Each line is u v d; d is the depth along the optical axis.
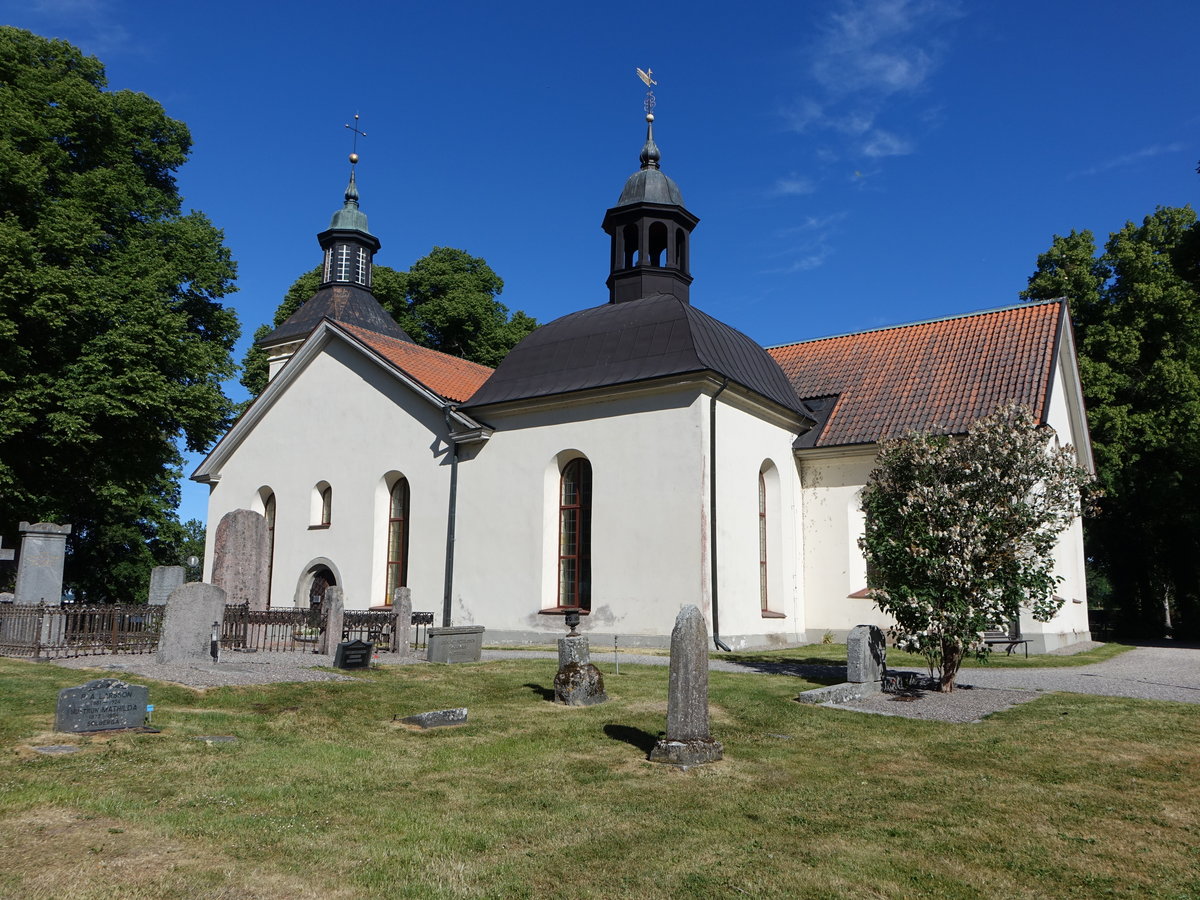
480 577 25.27
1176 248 35.59
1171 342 34.78
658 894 6.22
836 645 25.09
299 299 47.09
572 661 13.44
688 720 9.98
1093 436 33.72
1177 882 6.54
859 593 25.81
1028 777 9.27
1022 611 23.70
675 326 24.11
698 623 10.20
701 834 7.43
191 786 8.45
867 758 10.05
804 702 13.34
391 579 27.78
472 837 7.30
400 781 8.97
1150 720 12.09
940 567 13.88
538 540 24.34
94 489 30.86
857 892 6.29
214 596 16.42
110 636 17.56
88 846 6.78
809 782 9.05
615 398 23.67
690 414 22.53
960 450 14.30
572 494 24.62
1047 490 14.30
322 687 13.63
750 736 11.11
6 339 25.95
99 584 41.91
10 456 28.39
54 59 31.12
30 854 6.58
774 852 7.03
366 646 16.59
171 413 29.34
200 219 35.47
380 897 6.09
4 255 25.56
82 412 26.97
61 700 10.13
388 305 44.72
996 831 7.57
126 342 27.80
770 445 25.69
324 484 29.70
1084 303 36.62
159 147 34.56
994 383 25.81
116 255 30.48
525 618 24.19
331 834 7.27
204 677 13.94
